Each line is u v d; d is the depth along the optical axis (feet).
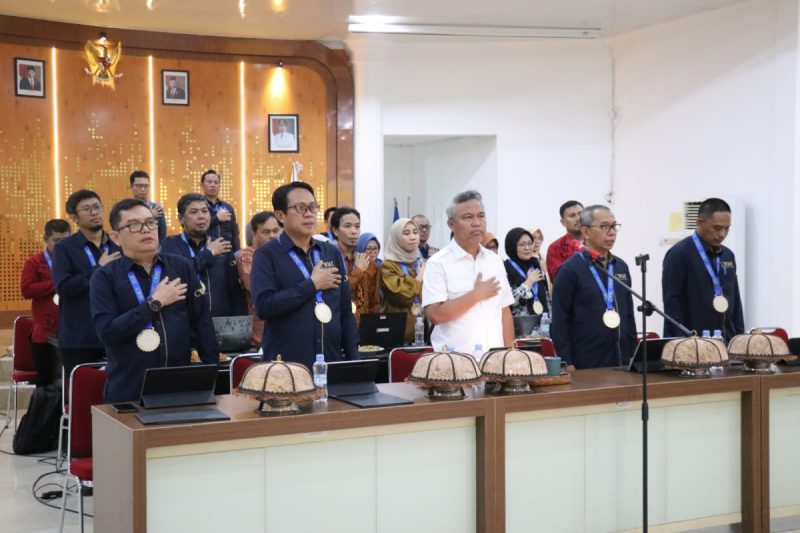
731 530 14.14
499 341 13.97
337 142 31.96
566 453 12.19
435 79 32.65
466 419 11.48
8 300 27.76
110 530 10.24
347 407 10.76
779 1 25.76
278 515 10.39
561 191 33.04
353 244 19.84
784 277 25.84
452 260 13.74
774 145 26.09
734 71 27.63
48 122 28.35
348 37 31.12
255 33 30.35
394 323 18.52
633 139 31.99
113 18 27.99
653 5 27.68
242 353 17.07
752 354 13.60
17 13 27.25
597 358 15.31
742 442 13.44
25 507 16.52
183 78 30.25
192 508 9.93
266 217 19.95
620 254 32.60
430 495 11.30
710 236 16.93
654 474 12.86
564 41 32.53
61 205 28.58
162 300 12.10
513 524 11.82
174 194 30.25
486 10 28.14
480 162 34.04
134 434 9.44
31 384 22.67
